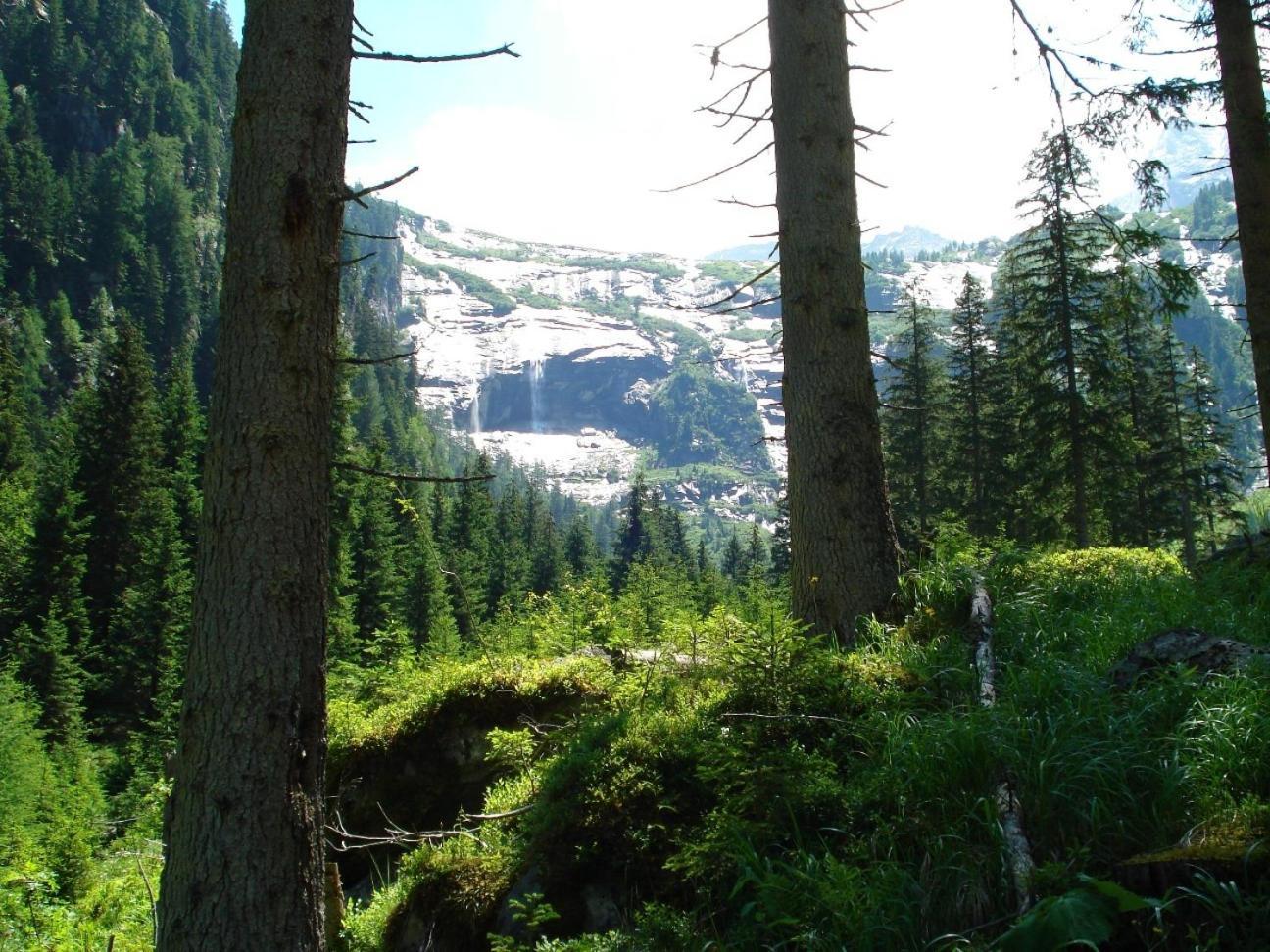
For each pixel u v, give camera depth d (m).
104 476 44.66
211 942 3.30
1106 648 4.95
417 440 141.38
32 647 34.38
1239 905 2.67
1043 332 23.23
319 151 3.86
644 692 5.45
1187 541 29.03
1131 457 23.42
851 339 6.53
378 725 7.06
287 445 3.66
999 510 29.73
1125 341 27.62
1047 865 3.00
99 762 31.80
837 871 3.33
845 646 6.05
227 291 3.78
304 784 3.58
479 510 58.31
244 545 3.57
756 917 3.39
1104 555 8.65
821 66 6.73
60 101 192.50
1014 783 3.60
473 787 6.61
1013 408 28.98
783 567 35.16
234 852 3.37
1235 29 8.61
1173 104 8.68
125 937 6.20
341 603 33.00
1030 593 6.05
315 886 3.56
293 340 3.72
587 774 4.55
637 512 70.44
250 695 3.48
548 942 3.79
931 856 3.42
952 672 4.79
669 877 4.01
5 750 23.47
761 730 4.41
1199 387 30.98
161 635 37.16
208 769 3.44
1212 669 4.15
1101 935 2.45
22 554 43.84
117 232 159.75
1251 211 8.57
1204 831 3.11
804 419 6.48
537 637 8.37
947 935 2.94
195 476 50.84
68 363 124.38
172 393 54.56
